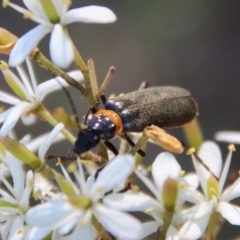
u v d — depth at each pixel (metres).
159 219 0.09
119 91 0.18
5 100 0.10
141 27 0.19
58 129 0.09
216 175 0.09
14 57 0.09
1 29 0.09
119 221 0.09
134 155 0.09
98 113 0.10
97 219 0.09
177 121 0.10
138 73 0.18
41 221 0.09
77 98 0.16
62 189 0.09
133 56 0.18
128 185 0.09
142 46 0.19
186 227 0.09
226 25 0.19
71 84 0.09
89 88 0.09
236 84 0.18
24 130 0.15
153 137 0.09
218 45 0.18
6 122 0.09
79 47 0.19
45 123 0.15
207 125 0.17
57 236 0.09
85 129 0.09
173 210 0.09
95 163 0.10
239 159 0.15
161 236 0.09
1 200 0.09
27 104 0.09
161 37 0.19
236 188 0.09
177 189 0.09
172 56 0.18
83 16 0.09
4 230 0.09
